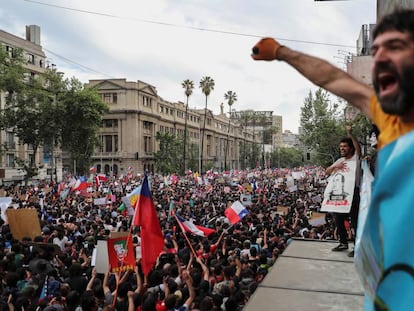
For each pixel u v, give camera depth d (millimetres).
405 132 1146
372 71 1161
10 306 6418
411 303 960
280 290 3594
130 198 13102
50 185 34375
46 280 7402
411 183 1021
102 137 71812
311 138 45969
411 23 1078
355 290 3590
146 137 75250
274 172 57094
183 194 25578
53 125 41969
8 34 51375
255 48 1598
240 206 11969
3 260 8094
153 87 76562
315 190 31219
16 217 11508
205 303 5496
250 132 144750
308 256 5027
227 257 8766
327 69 1476
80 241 11016
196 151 79188
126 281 6922
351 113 21250
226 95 97188
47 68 50875
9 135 50875
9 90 39125
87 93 44281
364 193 1943
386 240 1045
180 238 11516
